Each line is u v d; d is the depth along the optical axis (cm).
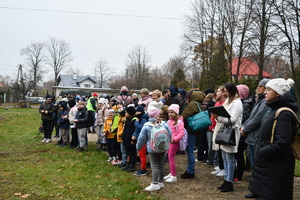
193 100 569
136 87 6219
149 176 589
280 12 1855
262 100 483
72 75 7394
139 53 6238
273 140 313
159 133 486
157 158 515
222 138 465
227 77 2786
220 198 459
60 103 940
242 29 2100
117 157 701
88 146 920
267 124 325
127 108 628
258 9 1998
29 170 625
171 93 692
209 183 542
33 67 6359
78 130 844
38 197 461
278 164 309
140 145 516
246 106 568
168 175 574
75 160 730
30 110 3012
